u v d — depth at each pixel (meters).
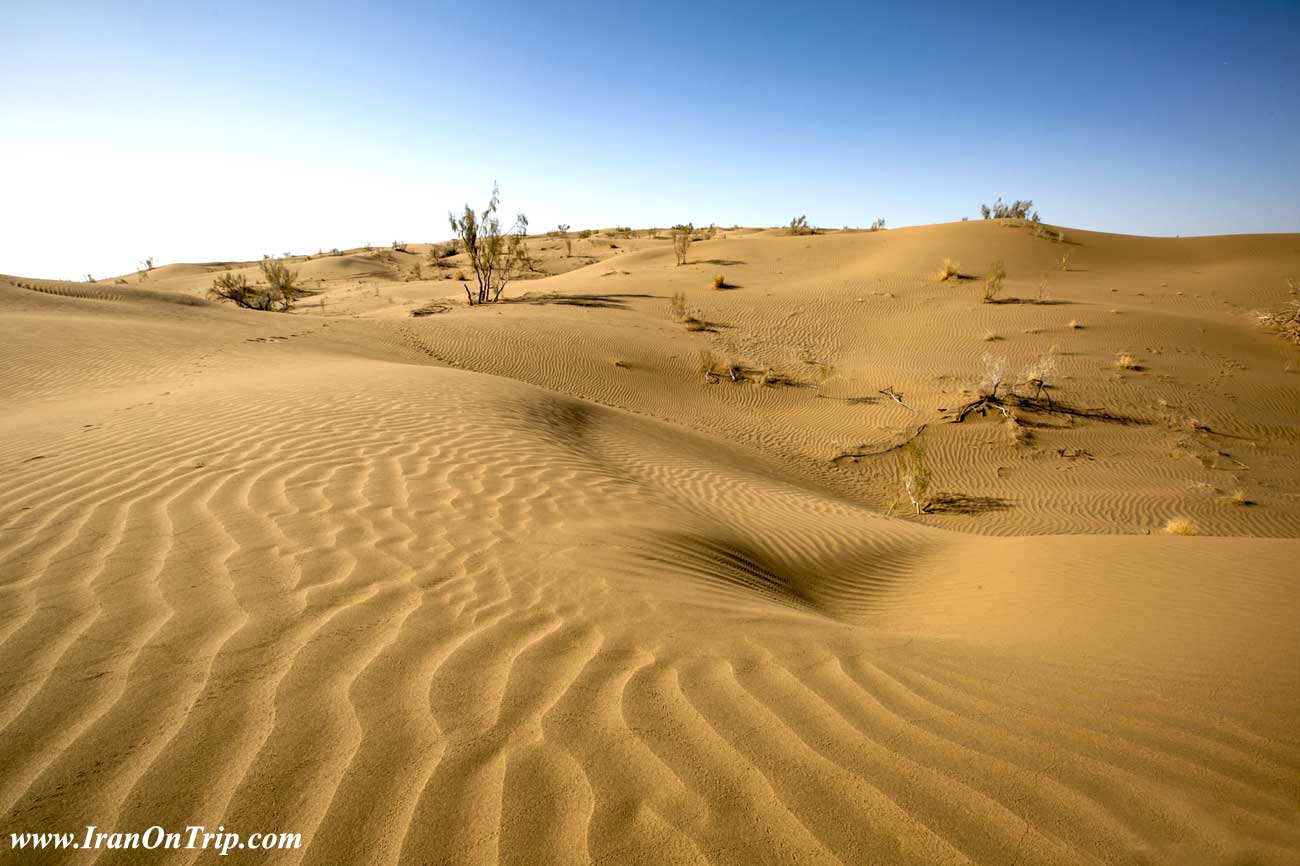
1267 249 37.69
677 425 14.26
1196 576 4.36
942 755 2.04
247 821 1.77
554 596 3.30
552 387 16.98
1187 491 12.01
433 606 3.08
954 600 4.91
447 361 17.44
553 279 40.31
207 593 3.05
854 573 5.98
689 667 2.61
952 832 1.72
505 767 1.97
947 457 14.04
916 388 17.77
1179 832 1.72
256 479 4.94
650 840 1.71
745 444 14.46
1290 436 14.45
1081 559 5.26
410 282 48.09
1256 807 1.80
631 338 21.84
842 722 2.23
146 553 3.48
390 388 9.17
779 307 27.16
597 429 10.49
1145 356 18.77
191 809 1.80
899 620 4.55
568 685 2.43
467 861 1.66
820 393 18.34
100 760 1.95
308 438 6.24
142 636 2.63
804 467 13.51
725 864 1.63
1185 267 35.41
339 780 1.91
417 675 2.46
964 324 22.75
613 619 3.06
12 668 2.36
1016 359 19.05
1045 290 26.42
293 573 3.33
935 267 33.16
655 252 45.94
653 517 5.37
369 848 1.69
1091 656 2.91
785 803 1.83
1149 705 2.37
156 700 2.23
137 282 55.59
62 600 2.91
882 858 1.65
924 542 7.56
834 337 23.50
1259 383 16.89
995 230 40.22
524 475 5.93
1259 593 3.87
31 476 4.84
